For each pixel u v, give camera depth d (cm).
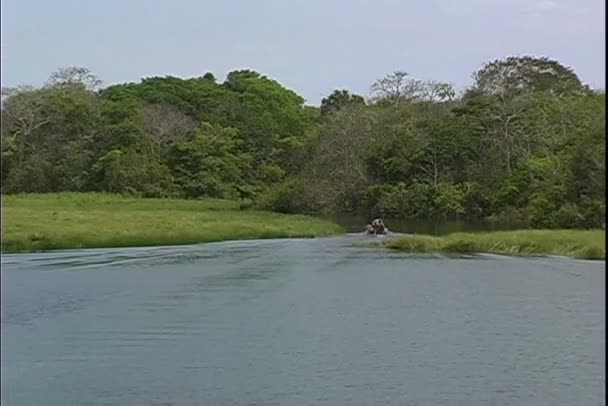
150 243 4872
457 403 1552
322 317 2384
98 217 5897
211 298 2731
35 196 7956
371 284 3097
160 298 2725
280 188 8850
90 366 1795
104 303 2619
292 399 1572
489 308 2514
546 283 3131
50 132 8888
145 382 1686
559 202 5975
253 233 5609
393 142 8469
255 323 2292
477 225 6819
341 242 5216
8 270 3444
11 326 2231
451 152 8112
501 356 1898
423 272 3506
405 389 1641
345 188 8531
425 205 7819
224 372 1758
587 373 1742
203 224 5822
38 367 1783
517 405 1531
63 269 3497
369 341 2062
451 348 1980
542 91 8656
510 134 7888
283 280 3219
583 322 2284
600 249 4147
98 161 8781
